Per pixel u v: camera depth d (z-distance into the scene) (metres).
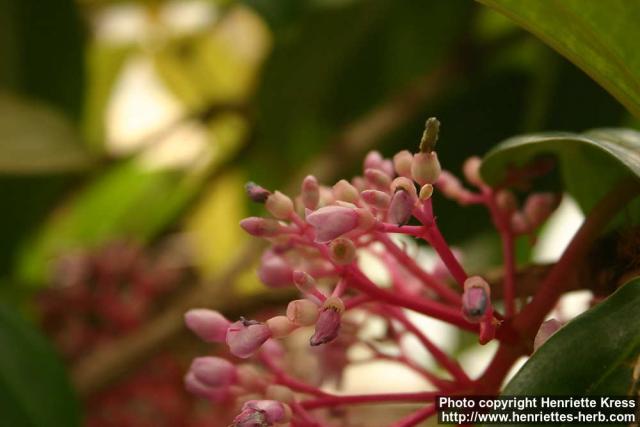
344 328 0.43
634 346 0.36
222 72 0.91
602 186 0.43
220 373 0.40
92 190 0.85
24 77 0.79
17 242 0.80
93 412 0.61
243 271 0.64
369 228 0.37
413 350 0.68
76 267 0.69
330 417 0.43
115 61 0.91
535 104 0.67
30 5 0.77
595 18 0.38
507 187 0.43
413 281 0.43
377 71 0.77
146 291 0.69
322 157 0.70
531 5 0.38
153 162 0.87
